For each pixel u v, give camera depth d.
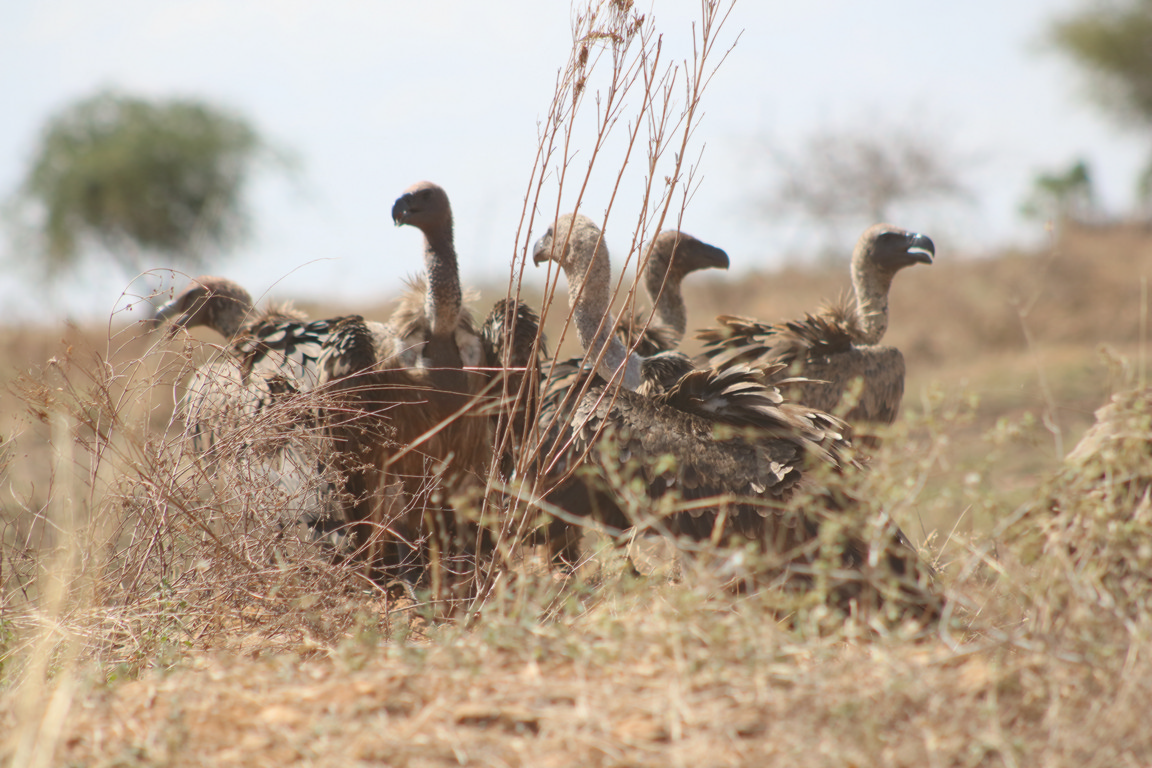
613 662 9.77
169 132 93.56
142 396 15.52
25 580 14.41
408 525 17.22
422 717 8.95
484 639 10.36
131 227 91.94
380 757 8.52
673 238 22.72
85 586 13.30
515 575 13.59
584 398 15.62
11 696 10.16
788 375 20.31
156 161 92.38
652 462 14.48
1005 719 8.69
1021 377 41.09
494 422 17.73
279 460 15.73
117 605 13.55
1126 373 12.33
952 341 54.12
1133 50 115.69
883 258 24.66
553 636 10.29
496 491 15.24
